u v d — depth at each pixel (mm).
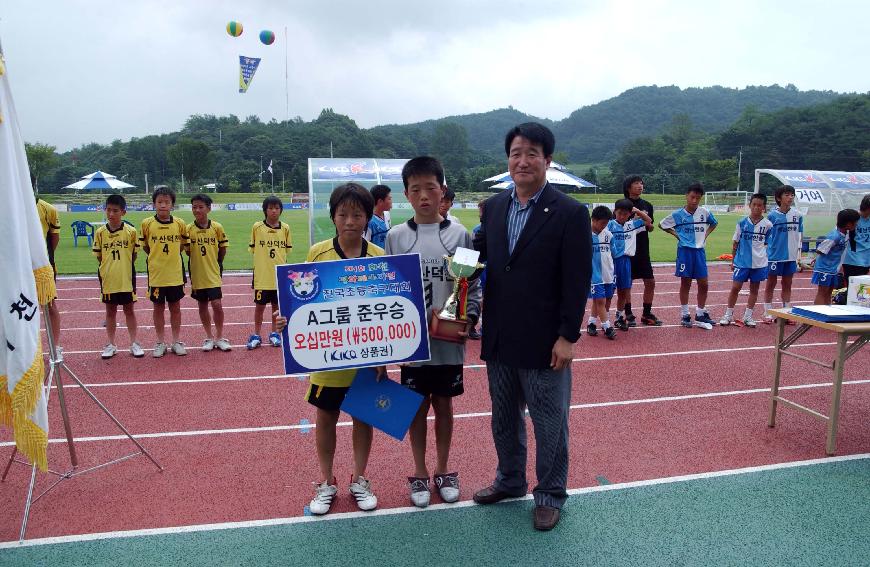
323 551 3082
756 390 5660
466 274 3229
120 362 6613
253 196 58031
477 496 3561
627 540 3168
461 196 55094
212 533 3248
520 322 3209
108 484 3803
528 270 3178
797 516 3402
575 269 3076
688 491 3695
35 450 3184
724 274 14070
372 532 3260
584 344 7473
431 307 3508
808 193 14203
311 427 4770
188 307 9977
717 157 82938
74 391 5605
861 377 6055
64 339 7684
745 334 8023
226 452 4293
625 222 8016
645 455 4223
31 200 3436
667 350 7164
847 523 3328
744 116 92125
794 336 4578
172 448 4355
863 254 8305
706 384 5844
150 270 6734
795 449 4320
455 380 3477
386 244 3596
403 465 4098
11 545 3129
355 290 3277
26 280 3184
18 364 3127
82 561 2994
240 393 5578
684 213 8203
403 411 3336
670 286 12289
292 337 3256
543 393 3240
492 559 3006
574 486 3764
